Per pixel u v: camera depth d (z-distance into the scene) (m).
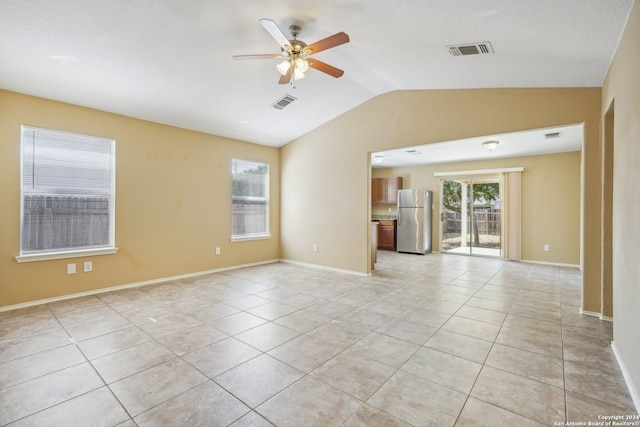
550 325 2.98
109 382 2.01
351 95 4.64
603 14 1.99
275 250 6.31
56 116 3.66
